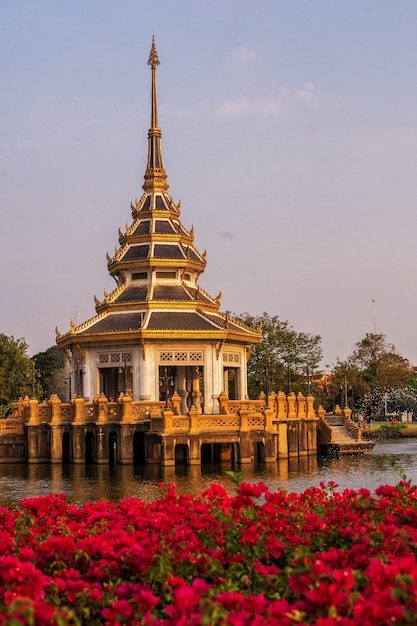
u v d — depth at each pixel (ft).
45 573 51.93
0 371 360.69
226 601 38.45
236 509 59.52
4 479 163.84
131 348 211.20
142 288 226.17
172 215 233.35
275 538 51.62
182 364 211.20
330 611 37.06
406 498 64.90
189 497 66.85
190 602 37.83
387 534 51.62
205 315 216.33
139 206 234.79
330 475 165.48
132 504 66.64
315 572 41.73
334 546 54.65
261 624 36.99
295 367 357.82
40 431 196.03
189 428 179.11
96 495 137.90
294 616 37.68
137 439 199.93
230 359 223.51
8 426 201.26
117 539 53.36
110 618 40.78
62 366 488.02
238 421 183.62
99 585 46.98
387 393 530.68
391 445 289.53
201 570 49.16
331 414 242.17
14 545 54.75
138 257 225.56
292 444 209.05
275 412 205.87
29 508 66.54
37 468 184.34
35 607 37.42
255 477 161.58
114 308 219.82
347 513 58.44
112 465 187.11
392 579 38.22
